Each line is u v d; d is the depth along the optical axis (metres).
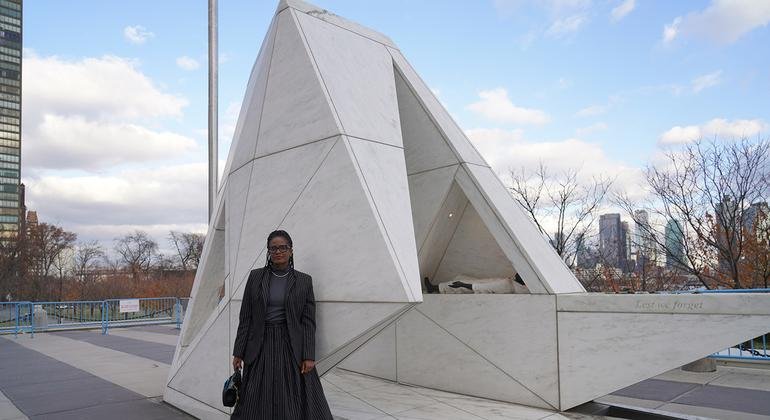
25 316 16.97
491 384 6.00
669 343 4.91
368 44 6.63
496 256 7.11
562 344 5.51
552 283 5.72
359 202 4.51
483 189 6.27
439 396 6.14
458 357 6.33
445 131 6.61
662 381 7.18
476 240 7.25
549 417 5.24
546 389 5.57
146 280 49.72
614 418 5.24
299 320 3.99
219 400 5.23
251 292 4.00
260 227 5.27
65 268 54.94
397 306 3.98
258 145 5.67
